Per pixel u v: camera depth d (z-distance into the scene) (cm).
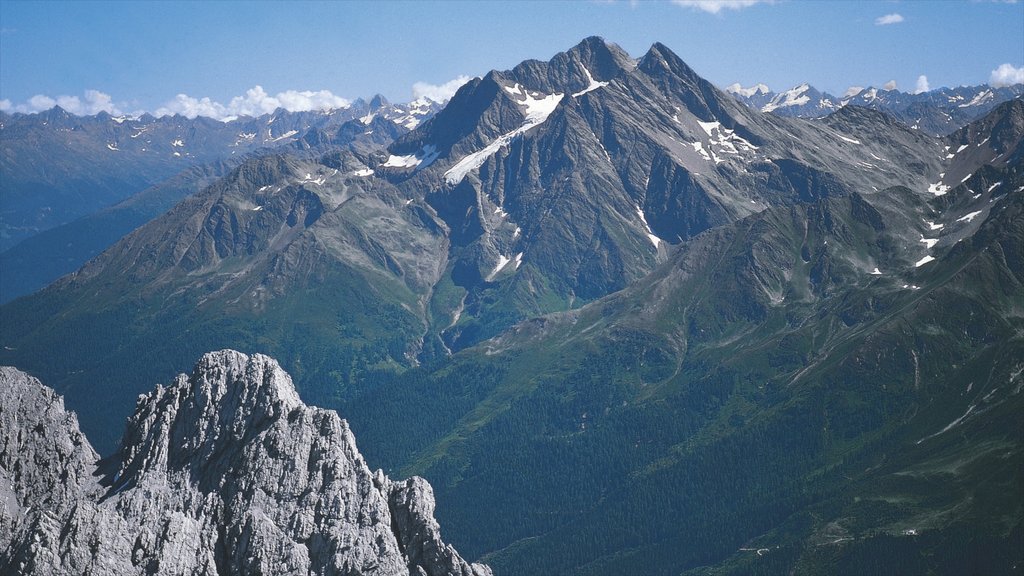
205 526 14850
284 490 15300
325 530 14775
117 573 13675
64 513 14375
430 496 15675
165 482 15688
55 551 13625
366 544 14575
